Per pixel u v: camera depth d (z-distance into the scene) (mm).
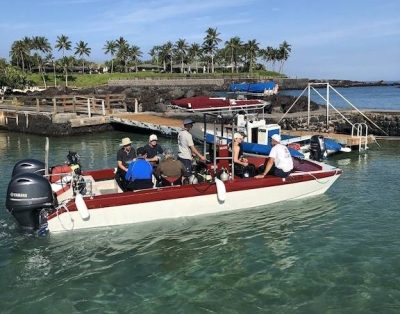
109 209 9062
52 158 19156
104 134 26938
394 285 6867
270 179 10375
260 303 6441
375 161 17203
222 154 10438
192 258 8023
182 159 10539
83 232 9062
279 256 8047
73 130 26609
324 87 112562
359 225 9594
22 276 7328
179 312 6242
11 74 70625
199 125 21141
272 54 123750
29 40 100062
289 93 87938
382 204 11102
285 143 17469
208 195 9797
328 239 8812
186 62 119812
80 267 7684
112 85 88500
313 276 7227
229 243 8688
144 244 8648
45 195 8703
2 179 14375
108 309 6355
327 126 25297
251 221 9867
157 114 31625
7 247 8438
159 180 10172
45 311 6312
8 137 26203
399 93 91625
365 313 6133
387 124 26328
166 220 9625
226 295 6691
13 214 8719
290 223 9734
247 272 7441
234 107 10344
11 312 6277
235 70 122750
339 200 11422
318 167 11648
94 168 16781
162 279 7242
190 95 51656
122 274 7430
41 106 34250
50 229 8789
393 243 8539
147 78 94875
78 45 113688
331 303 6402
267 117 28453
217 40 114188
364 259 7824
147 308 6367
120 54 115375
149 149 10875
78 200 8703
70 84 95500
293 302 6449
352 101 62281
